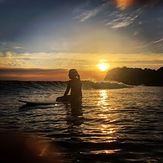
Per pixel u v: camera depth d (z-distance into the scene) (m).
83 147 4.07
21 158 3.39
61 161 3.39
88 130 5.41
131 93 18.27
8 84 19.45
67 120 6.66
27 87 19.88
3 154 3.51
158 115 7.54
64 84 24.17
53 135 4.91
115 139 4.61
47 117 7.16
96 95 16.06
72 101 11.26
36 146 4.04
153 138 4.68
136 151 3.86
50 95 15.22
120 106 9.74
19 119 6.78
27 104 10.13
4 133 4.94
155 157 3.58
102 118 6.96
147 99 13.05
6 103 10.59
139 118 6.97
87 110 8.62
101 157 3.57
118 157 3.58
